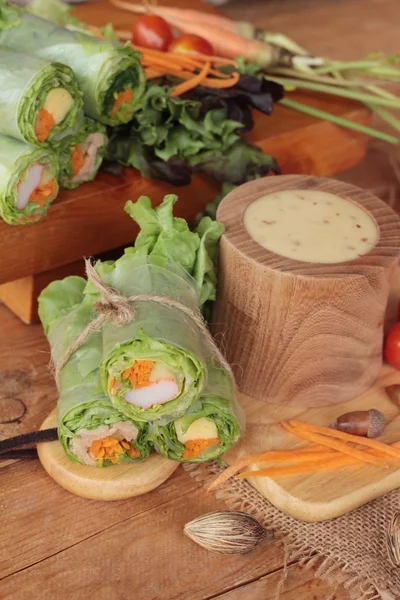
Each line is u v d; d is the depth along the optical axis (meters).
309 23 1.14
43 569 0.61
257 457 0.64
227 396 0.63
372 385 0.71
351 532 0.63
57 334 0.67
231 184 0.77
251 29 0.93
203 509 0.64
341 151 0.88
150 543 0.62
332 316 0.65
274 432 0.67
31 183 0.70
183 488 0.65
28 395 0.71
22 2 0.88
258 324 0.67
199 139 0.77
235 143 0.78
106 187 0.75
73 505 0.64
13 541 0.62
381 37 1.11
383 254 0.66
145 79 0.75
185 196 0.79
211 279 0.68
